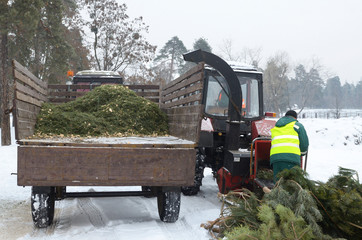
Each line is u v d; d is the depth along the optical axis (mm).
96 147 3918
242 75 7094
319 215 3348
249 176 5684
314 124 19781
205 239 4074
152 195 4844
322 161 11945
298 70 93125
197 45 58719
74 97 6867
